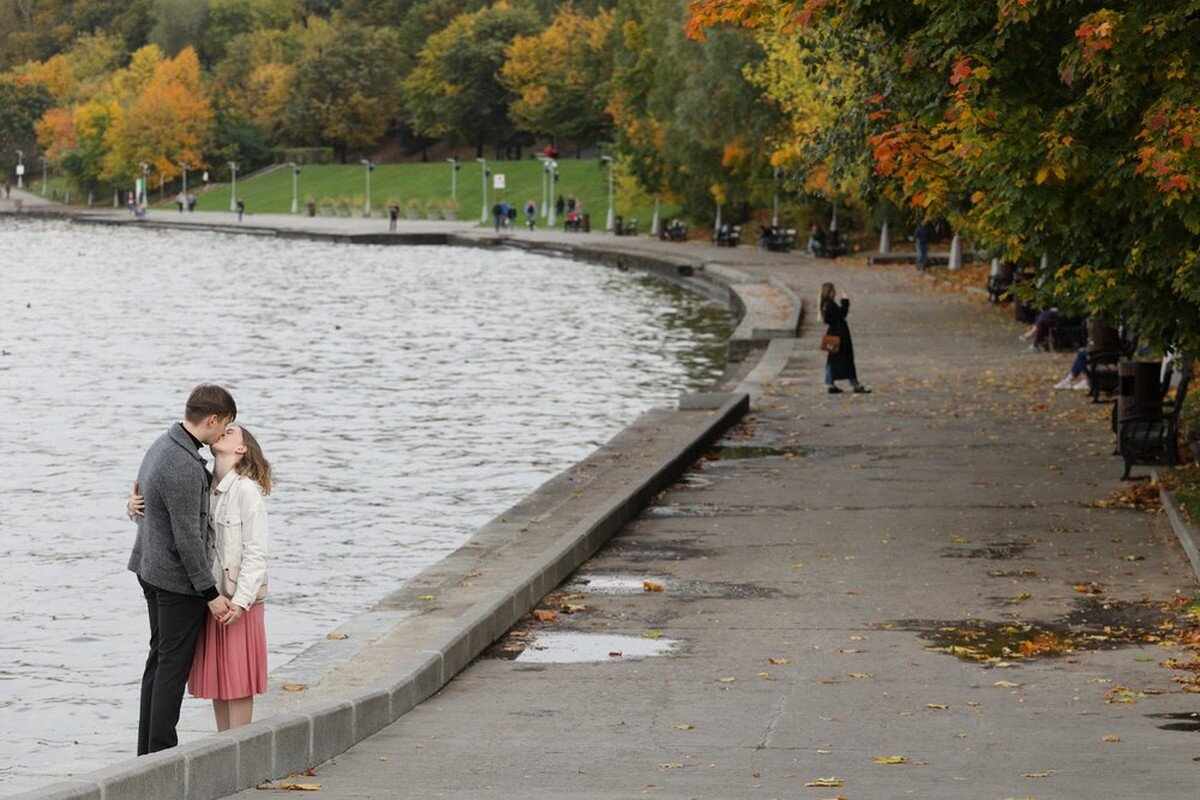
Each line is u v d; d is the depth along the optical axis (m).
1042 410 42.22
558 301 99.38
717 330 80.62
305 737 14.11
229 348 74.56
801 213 126.94
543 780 13.52
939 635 20.22
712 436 38.00
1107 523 27.47
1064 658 18.88
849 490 31.44
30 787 14.68
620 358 69.25
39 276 126.94
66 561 31.22
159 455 14.31
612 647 19.84
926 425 40.28
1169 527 26.97
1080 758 14.05
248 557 14.48
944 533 27.02
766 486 32.12
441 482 40.25
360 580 29.78
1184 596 21.95
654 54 138.38
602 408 54.25
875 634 20.31
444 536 33.88
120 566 30.80
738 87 115.06
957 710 16.36
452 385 60.56
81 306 98.88
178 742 15.62
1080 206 25.55
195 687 14.66
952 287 86.81
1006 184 24.86
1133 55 23.25
